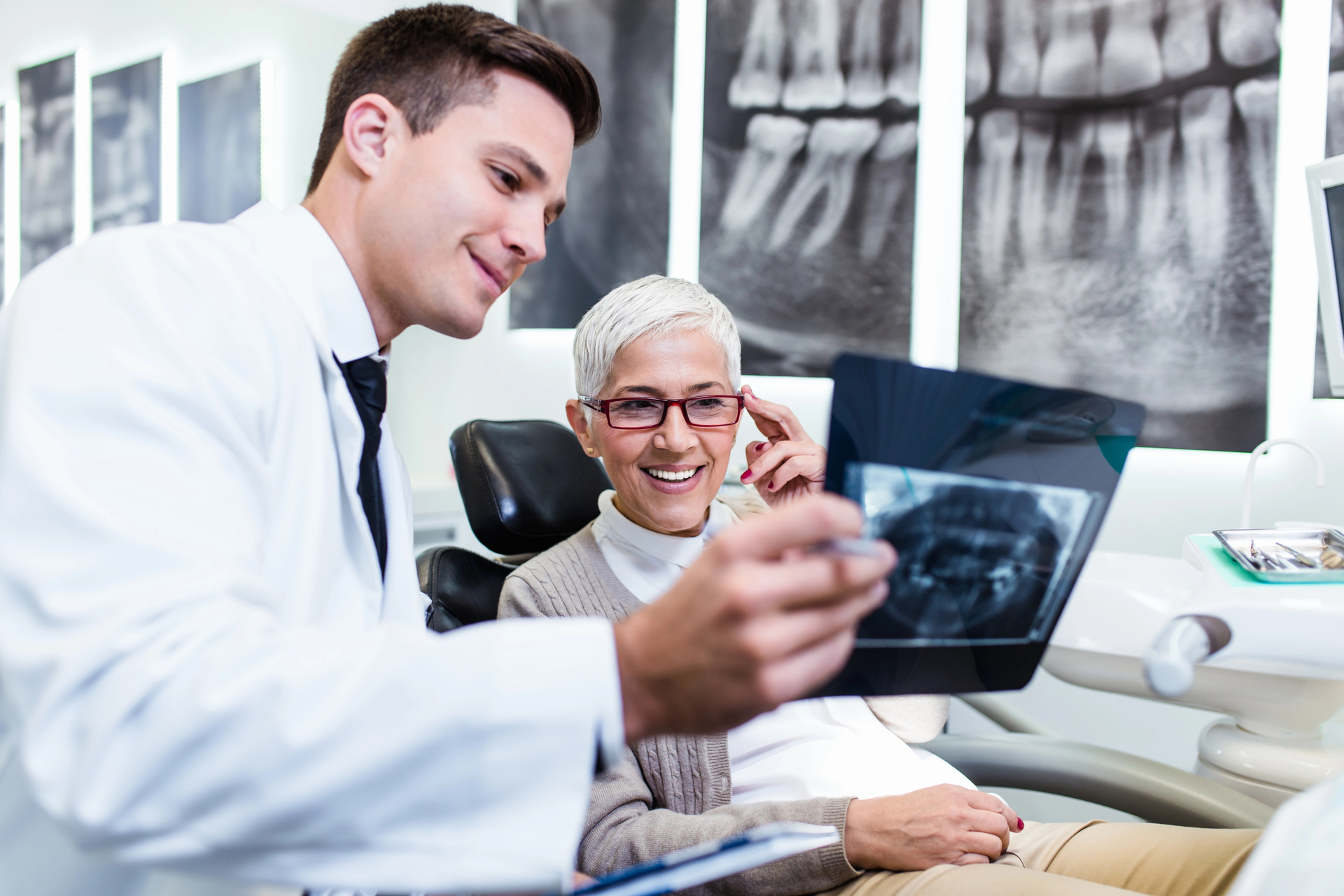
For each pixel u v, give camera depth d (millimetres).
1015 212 2148
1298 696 1055
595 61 2670
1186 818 1026
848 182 2340
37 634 427
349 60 767
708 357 1089
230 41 2973
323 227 779
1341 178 1244
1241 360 1922
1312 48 1867
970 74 2188
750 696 412
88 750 398
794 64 2387
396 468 858
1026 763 1159
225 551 467
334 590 720
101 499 447
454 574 1355
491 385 2926
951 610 547
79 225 3289
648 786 1024
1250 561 855
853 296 2346
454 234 730
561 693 417
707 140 2492
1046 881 766
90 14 3277
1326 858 468
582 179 2703
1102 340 2062
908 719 1134
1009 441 548
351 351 772
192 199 3031
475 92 711
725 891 916
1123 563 1127
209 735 398
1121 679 997
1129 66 2018
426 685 413
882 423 513
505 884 415
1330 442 1857
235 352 587
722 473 1136
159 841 410
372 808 410
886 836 867
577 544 1146
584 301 2709
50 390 478
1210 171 1940
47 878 587
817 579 389
